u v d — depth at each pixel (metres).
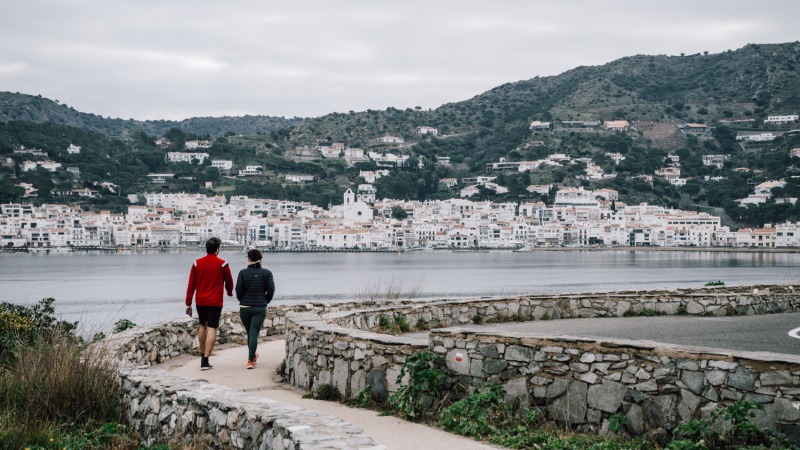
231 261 193.25
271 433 6.00
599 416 7.37
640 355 7.20
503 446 7.06
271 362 12.81
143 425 8.09
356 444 5.27
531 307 17.98
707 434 6.51
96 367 8.95
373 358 9.16
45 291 89.31
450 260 196.75
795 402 6.19
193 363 12.91
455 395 8.45
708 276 111.31
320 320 11.27
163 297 79.62
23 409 8.35
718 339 13.35
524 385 7.96
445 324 16.55
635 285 92.06
